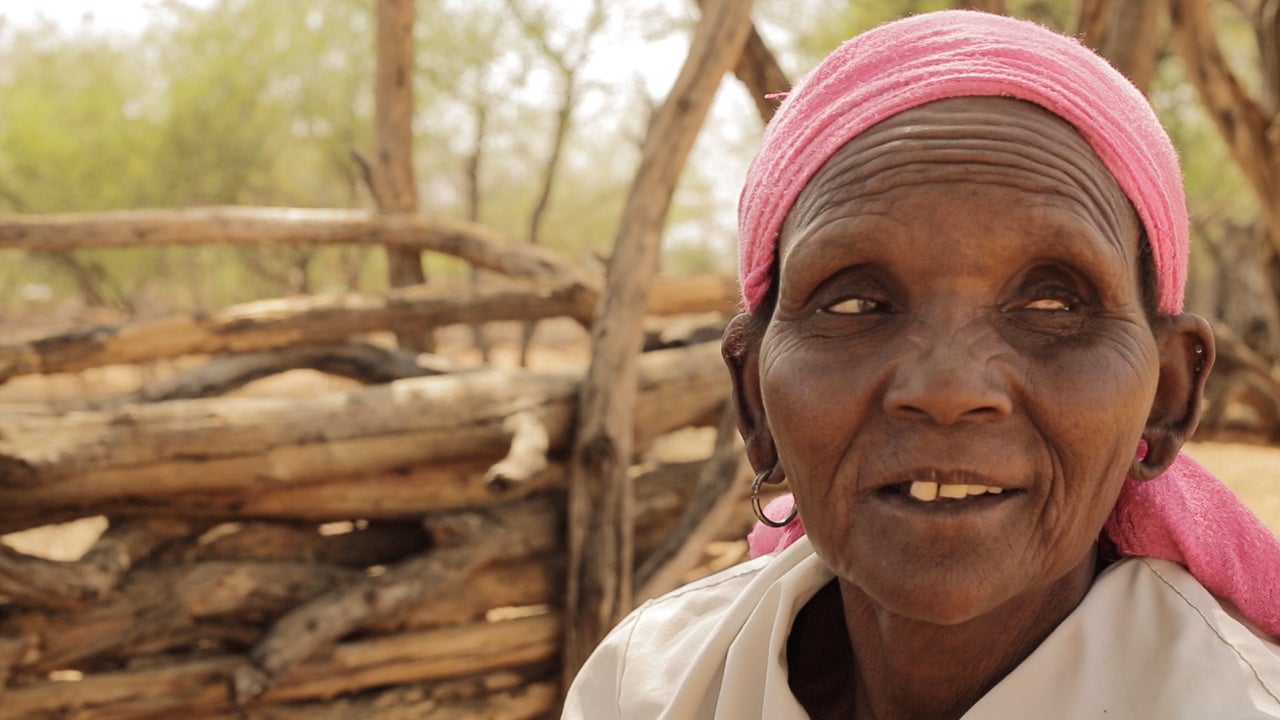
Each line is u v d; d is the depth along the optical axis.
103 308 17.84
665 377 4.74
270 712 3.78
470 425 4.14
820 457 0.92
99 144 15.88
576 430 4.27
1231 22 14.46
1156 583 0.99
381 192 6.91
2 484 3.45
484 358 16.97
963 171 0.87
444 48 16.28
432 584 3.98
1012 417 0.87
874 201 0.89
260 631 3.88
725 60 4.26
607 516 4.17
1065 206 0.86
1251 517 1.03
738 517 4.94
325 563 4.10
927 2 11.55
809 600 1.20
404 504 4.13
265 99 16.39
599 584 4.11
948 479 0.87
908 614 0.88
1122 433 0.89
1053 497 0.88
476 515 4.12
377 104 6.92
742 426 1.12
